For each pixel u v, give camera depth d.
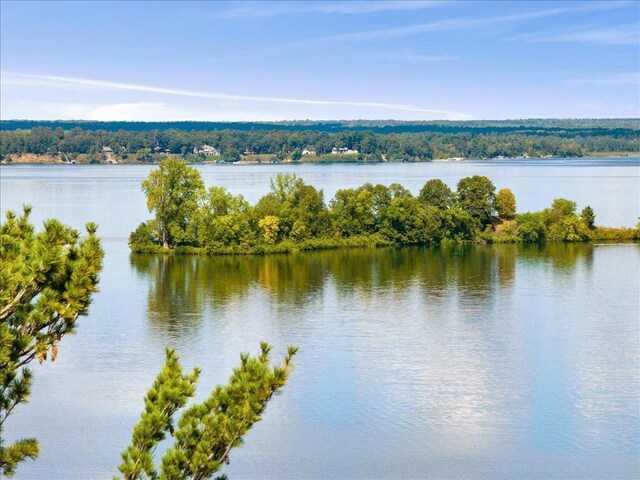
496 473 46.88
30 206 24.09
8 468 23.14
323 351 69.62
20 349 22.14
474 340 73.50
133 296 93.00
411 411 55.97
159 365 65.50
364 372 63.94
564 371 64.38
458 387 60.69
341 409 56.34
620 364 66.31
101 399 57.62
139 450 22.70
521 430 52.91
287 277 105.88
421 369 64.69
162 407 23.50
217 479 24.77
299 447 50.34
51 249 22.23
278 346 70.94
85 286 22.58
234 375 25.03
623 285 99.38
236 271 110.62
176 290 96.56
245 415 24.00
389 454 49.34
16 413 54.94
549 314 83.69
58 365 65.44
